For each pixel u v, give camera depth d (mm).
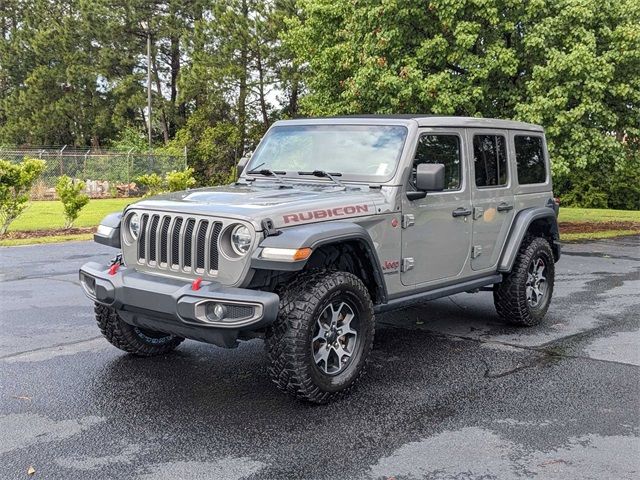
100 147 44406
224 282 4281
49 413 4367
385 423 4199
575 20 14391
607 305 7828
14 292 8375
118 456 3727
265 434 4027
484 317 7195
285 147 5789
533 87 14367
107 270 4773
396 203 5039
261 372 5234
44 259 11133
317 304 4305
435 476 3498
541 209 6660
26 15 44281
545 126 14766
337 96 17266
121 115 40312
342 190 5074
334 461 3662
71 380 5031
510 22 14586
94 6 39406
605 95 15266
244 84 35531
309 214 4434
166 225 4574
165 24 39438
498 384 4961
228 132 36625
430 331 6570
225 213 4293
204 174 37688
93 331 6496
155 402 4570
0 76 45219
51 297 8086
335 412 4383
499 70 15062
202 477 3469
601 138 14773
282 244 4102
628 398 4672
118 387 4875
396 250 5094
